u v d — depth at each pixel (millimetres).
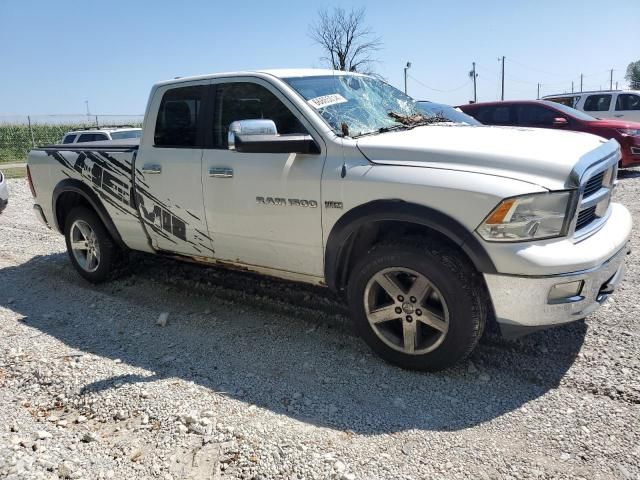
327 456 2588
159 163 4344
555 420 2822
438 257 3084
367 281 3371
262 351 3750
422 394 3131
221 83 4078
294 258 3766
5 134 32281
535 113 11945
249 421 2900
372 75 4828
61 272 5805
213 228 4113
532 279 2889
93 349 3859
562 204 2920
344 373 3406
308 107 3650
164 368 3539
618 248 3221
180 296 4879
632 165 11125
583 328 3799
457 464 2523
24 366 3602
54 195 5367
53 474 2539
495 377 3277
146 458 2645
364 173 3277
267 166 3693
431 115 4586
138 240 4816
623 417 2809
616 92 14492
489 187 2916
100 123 31391
